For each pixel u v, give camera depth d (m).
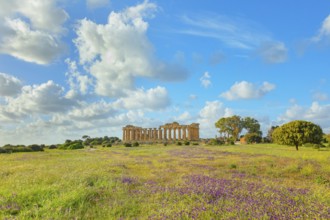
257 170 17.52
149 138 143.75
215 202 7.61
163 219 6.18
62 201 7.97
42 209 7.55
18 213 7.46
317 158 25.45
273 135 54.59
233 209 6.66
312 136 47.66
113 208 7.59
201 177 12.61
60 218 6.84
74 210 7.60
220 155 34.00
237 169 17.98
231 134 129.25
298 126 48.56
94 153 43.81
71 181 11.60
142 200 8.64
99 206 7.95
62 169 17.25
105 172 15.39
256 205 6.94
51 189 9.74
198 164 22.03
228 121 127.44
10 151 46.59
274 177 14.98
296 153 35.88
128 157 32.66
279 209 6.49
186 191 9.16
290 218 5.89
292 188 9.52
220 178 12.60
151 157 32.31
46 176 13.23
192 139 139.25
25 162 24.72
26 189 9.92
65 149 65.75
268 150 46.53
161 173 16.27
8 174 15.56
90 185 11.48
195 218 6.14
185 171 17.25
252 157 29.19
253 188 9.43
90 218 7.03
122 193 9.55
